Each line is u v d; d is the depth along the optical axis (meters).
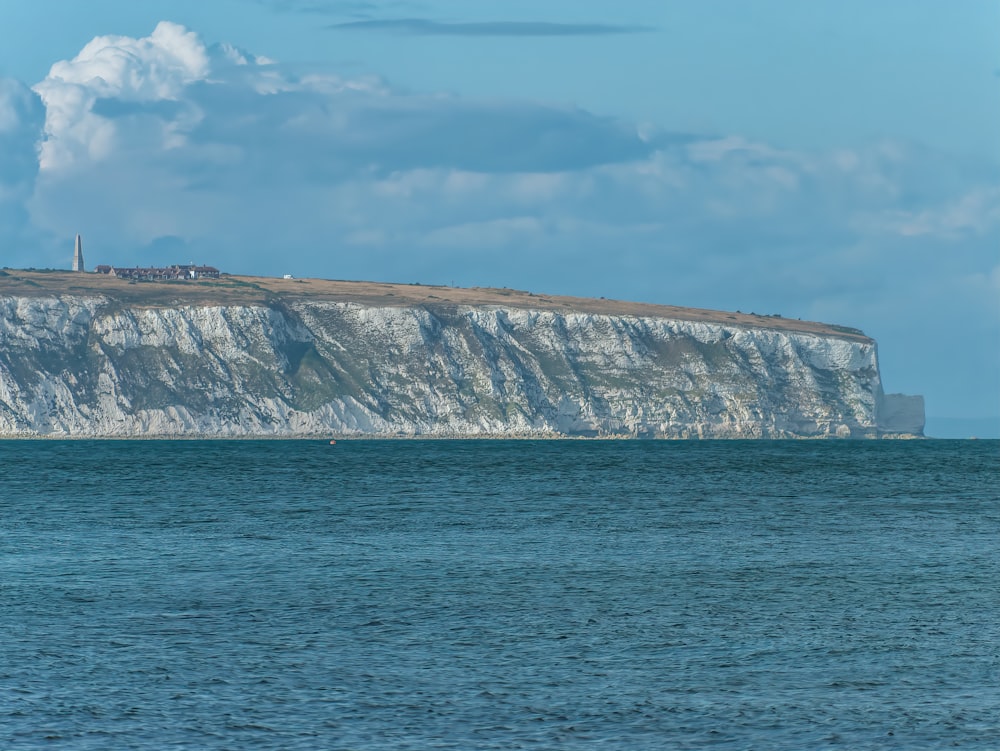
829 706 114.56
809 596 176.12
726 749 102.12
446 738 104.00
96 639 141.38
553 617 157.50
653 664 130.88
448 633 146.50
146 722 107.88
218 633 145.38
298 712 111.31
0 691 117.44
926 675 126.62
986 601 172.38
